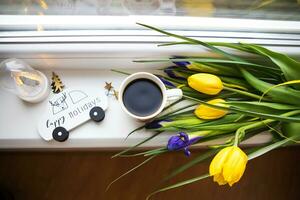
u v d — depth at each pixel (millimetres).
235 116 526
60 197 884
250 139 572
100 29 555
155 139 551
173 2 601
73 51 533
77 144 561
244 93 532
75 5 583
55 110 559
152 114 507
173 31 564
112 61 559
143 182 895
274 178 916
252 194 912
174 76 562
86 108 559
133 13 584
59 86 568
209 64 542
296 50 564
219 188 905
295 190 913
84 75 576
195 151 846
